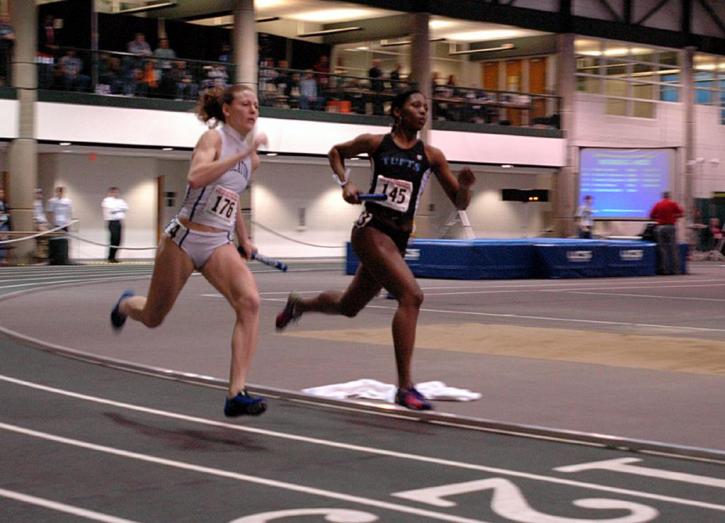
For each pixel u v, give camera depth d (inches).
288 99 1572.3
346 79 1658.5
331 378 438.9
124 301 379.6
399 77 1720.0
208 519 242.5
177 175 1563.7
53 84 1364.4
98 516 244.8
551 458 304.5
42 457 302.2
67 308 737.0
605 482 277.7
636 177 1627.7
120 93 1417.3
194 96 1471.5
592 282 1105.4
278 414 366.6
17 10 1325.0
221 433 334.6
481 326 645.3
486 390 415.2
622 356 515.5
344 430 340.8
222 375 443.5
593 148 1647.4
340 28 1797.5
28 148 1334.9
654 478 282.5
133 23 1631.4
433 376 449.7
